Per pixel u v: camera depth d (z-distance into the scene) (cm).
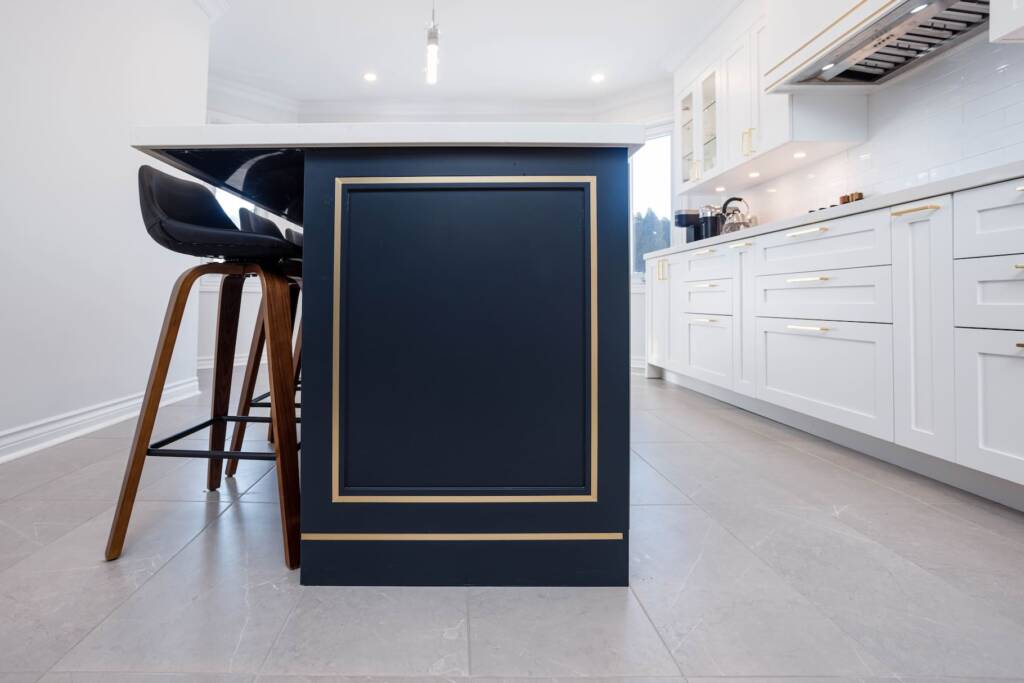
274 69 468
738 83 336
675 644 87
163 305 290
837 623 93
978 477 159
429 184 107
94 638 87
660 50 433
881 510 148
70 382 223
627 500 108
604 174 108
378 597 102
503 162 107
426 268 108
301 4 369
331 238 107
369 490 107
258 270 121
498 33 408
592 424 107
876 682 78
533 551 108
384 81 493
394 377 107
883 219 180
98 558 116
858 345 194
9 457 191
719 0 354
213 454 115
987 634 90
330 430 106
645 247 511
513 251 108
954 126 224
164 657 82
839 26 217
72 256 223
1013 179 137
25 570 110
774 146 289
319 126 105
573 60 452
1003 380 141
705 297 318
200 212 132
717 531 134
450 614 96
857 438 212
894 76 246
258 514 143
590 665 81
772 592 104
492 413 108
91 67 233
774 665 82
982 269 146
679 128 434
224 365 161
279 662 81
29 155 200
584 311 108
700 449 216
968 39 212
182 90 304
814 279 216
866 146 277
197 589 103
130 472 117
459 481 108
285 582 107
